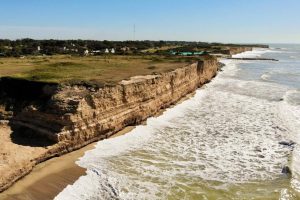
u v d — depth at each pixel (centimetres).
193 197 1659
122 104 2780
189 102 4019
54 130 2175
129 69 4062
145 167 2017
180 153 2281
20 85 2645
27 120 2322
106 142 2459
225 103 3938
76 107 2228
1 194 1628
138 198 1630
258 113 3406
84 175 1869
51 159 2080
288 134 2680
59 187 1719
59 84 2542
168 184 1794
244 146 2428
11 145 2064
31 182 1764
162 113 3434
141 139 2572
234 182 1838
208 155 2250
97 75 3306
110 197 1630
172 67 4416
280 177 1898
